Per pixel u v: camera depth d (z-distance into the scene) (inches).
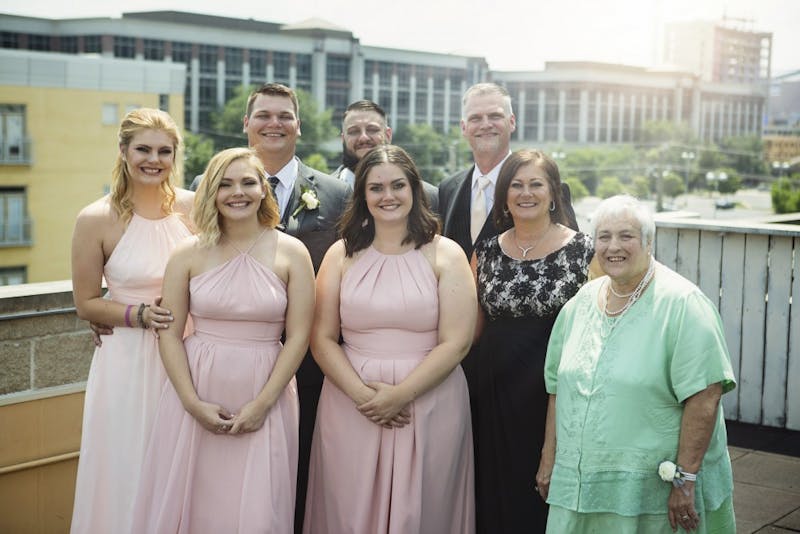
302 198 155.1
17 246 2236.7
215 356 130.0
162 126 134.9
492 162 167.0
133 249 135.4
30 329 151.3
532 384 140.1
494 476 144.5
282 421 132.6
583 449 117.8
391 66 5098.4
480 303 145.5
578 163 5521.7
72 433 157.6
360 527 133.6
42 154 2231.8
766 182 6363.2
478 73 5442.9
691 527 114.7
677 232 220.7
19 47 4286.4
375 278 134.4
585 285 128.6
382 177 133.6
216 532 129.7
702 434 113.7
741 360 213.8
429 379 131.8
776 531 156.9
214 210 130.1
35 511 154.0
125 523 135.1
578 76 5782.5
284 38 4768.7
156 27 4404.5
